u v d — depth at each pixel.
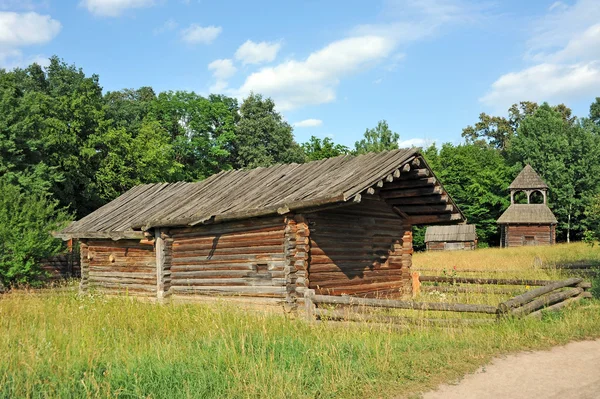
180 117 53.19
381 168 13.00
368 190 12.25
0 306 13.32
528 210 54.56
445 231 58.38
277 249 13.55
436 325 10.44
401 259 16.64
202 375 7.25
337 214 14.27
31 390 6.79
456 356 8.45
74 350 8.60
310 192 12.92
